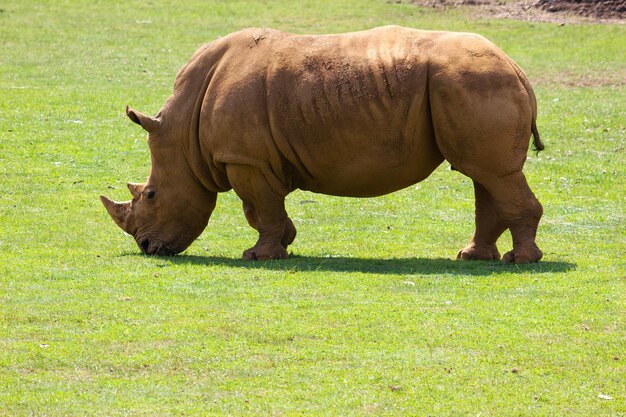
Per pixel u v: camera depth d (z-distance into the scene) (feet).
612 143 193.98
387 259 126.00
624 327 97.81
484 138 114.11
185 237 126.31
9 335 93.56
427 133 116.37
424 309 102.12
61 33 279.28
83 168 174.81
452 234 142.20
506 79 114.73
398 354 90.68
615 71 247.91
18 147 183.73
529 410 81.00
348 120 116.47
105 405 79.92
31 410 78.64
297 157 118.93
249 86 118.73
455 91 113.80
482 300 105.29
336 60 117.80
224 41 123.24
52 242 131.64
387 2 320.09
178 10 310.24
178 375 85.87
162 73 242.99
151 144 124.26
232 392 82.84
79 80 233.96
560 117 210.18
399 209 157.28
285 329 95.81
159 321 97.81
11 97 216.74
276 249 123.24
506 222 119.14
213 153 120.67
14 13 299.99
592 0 302.25
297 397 82.07
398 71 115.65
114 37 277.03
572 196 164.66
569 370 88.22
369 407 80.69
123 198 159.33
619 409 81.41
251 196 121.80
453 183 173.47
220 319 98.43
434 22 296.51
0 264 118.62
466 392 83.71
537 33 283.38
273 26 291.38
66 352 89.66
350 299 105.19
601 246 132.87
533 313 101.30
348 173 118.52
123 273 114.73
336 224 148.05
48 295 105.60
